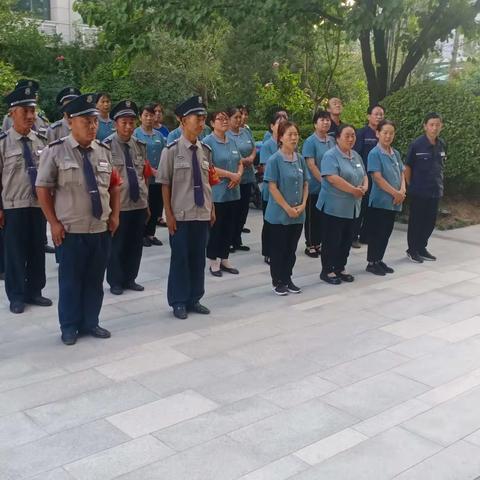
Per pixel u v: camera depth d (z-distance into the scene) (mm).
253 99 15312
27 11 18750
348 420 3412
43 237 5133
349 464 2998
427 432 3309
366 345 4473
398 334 4691
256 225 8656
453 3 9133
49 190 4262
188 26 8984
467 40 10109
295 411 3496
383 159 6172
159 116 8227
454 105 8688
